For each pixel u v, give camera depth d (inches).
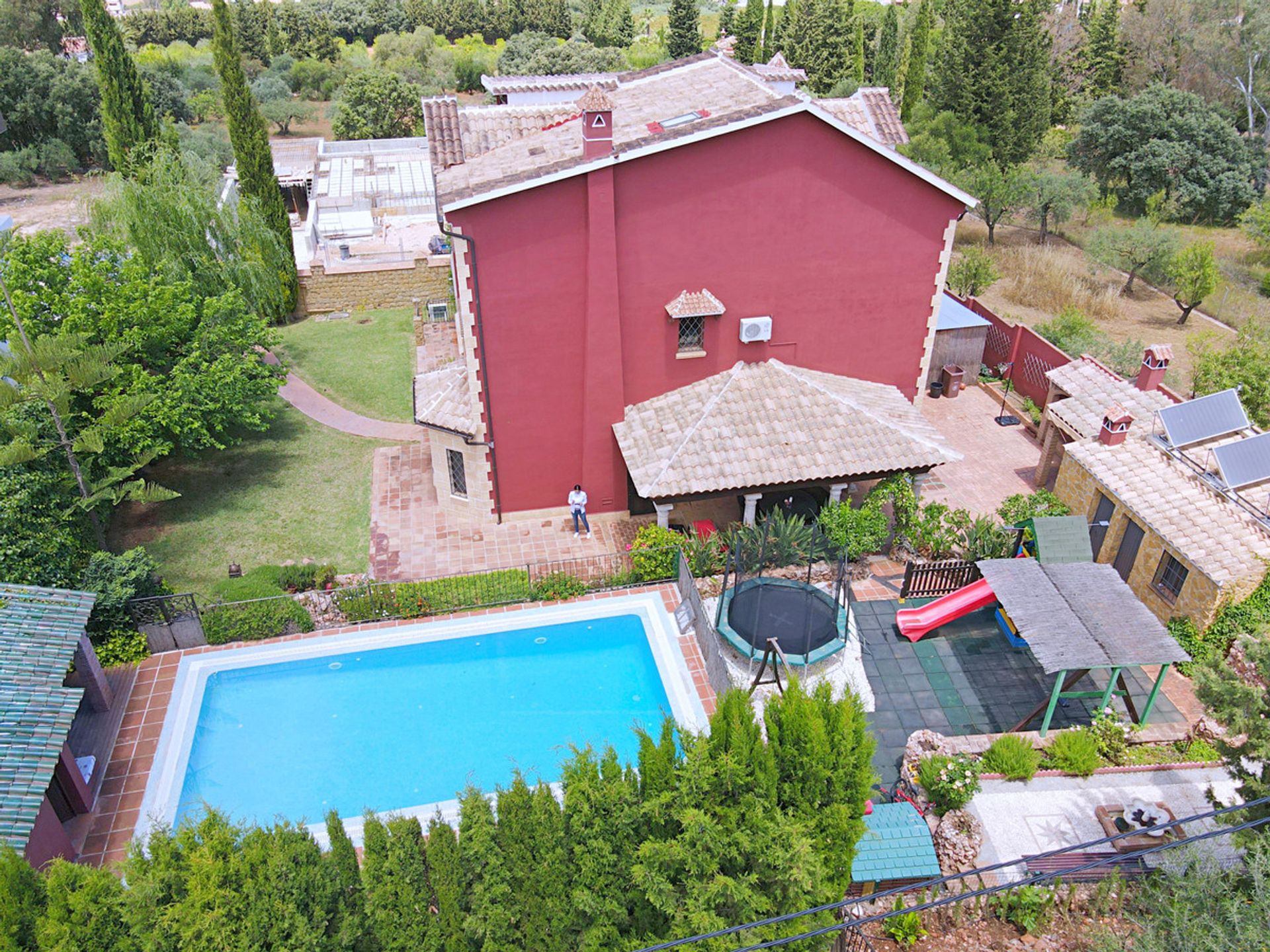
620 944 466.9
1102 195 2112.5
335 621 805.2
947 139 2004.2
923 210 887.7
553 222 810.2
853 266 903.7
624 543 932.6
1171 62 2405.3
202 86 3171.8
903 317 948.0
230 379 971.3
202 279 1201.4
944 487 1022.4
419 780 665.0
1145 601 822.5
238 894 402.6
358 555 927.0
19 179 2409.0
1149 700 679.7
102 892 399.5
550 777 665.0
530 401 900.0
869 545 858.1
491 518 968.3
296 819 628.4
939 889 569.3
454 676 761.6
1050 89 2288.4
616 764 485.1
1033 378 1200.2
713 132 800.9
